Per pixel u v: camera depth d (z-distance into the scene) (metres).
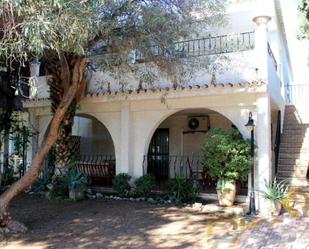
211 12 9.78
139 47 8.56
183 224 8.88
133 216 9.64
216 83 11.30
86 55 8.23
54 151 13.05
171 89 11.62
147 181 11.85
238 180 11.30
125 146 12.67
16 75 12.89
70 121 12.59
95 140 18.19
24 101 14.31
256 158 10.70
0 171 13.93
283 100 16.48
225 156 10.49
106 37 8.03
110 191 13.28
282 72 16.59
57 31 5.98
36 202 11.42
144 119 12.73
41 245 7.25
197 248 7.11
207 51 12.58
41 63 12.97
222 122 15.77
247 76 10.99
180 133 16.58
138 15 8.08
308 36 11.80
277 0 14.44
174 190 11.56
